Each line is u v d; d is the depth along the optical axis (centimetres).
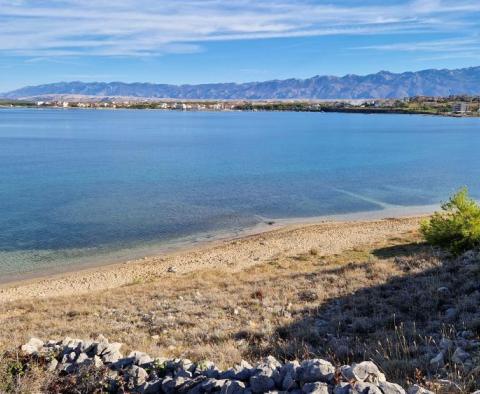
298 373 663
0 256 3391
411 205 5188
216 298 1725
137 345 1158
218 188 6156
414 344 906
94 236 3919
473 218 2192
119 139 14075
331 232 3872
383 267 1861
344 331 1149
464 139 13925
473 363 755
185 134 16275
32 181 6644
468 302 1161
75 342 920
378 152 10700
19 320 1714
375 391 583
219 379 711
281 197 5603
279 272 2398
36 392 740
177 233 4022
